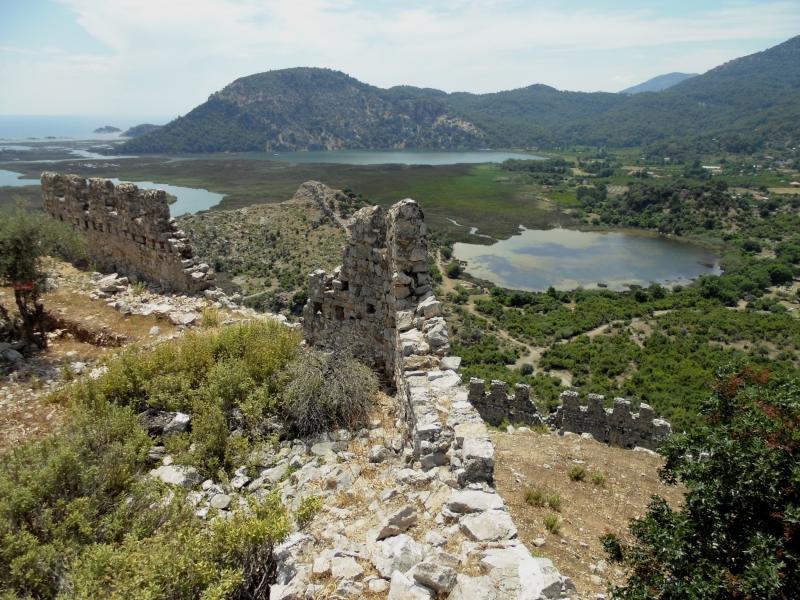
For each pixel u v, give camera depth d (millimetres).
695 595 6461
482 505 6918
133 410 10320
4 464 7719
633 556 7723
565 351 55156
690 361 49938
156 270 19812
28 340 14961
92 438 8734
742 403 8719
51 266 20922
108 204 21172
